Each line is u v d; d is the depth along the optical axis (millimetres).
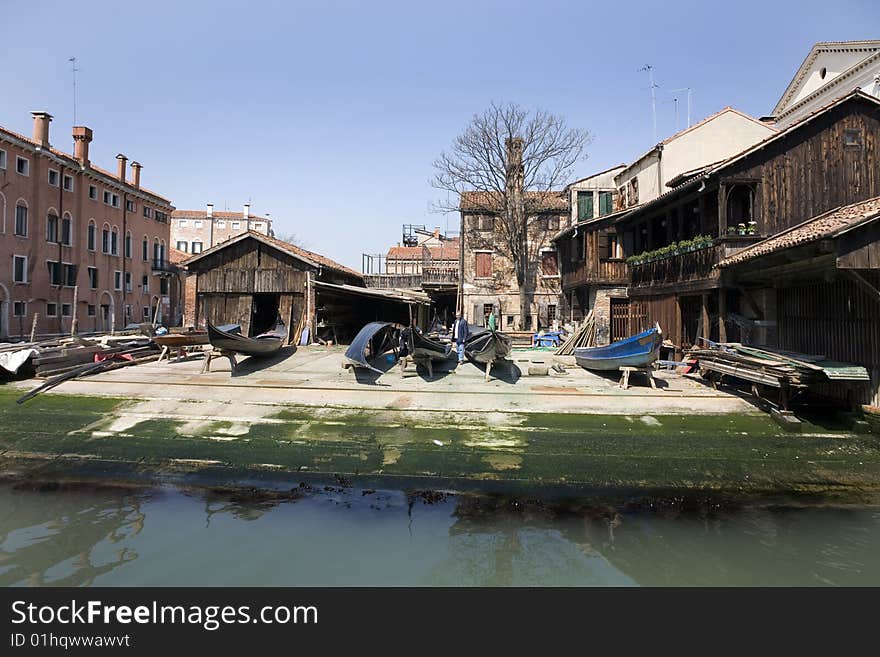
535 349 21578
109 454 8742
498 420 9906
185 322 19672
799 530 6434
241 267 19578
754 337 12305
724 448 8609
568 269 24828
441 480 7836
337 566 5637
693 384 12336
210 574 5453
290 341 18953
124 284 38750
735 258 11461
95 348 14789
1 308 27578
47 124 31031
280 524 6566
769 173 12320
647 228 17875
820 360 9688
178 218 66125
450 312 36750
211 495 7453
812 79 24250
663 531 6422
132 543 6059
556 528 6508
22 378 12875
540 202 29906
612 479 7781
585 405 10555
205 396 11164
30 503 7199
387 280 34531
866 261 8383
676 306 14742
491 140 29469
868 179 12461
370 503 7188
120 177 38906
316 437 9250
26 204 29234
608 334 20656
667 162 19922
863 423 9188
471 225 30344
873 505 7074
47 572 5461
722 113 20016
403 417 10086
